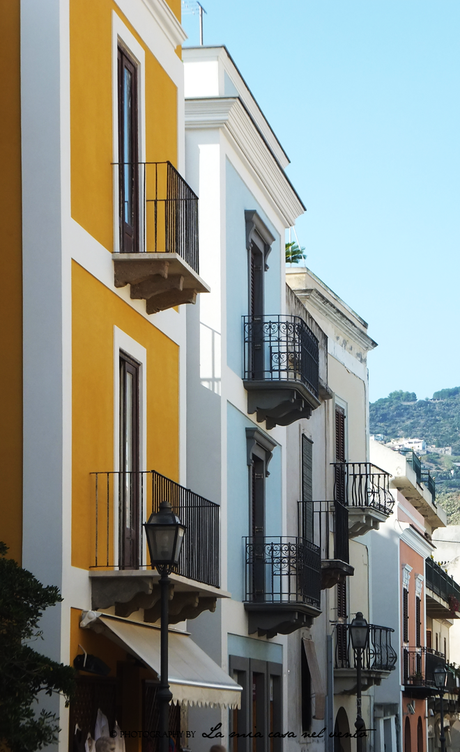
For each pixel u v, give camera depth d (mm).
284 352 23812
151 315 17031
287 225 28125
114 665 14742
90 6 14938
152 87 17562
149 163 16172
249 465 23656
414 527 48000
